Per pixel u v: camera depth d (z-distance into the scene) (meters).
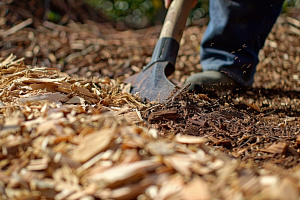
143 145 1.00
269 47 3.21
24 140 1.06
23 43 3.13
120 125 1.19
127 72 2.77
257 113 1.92
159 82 1.87
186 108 1.66
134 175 0.89
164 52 2.02
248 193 0.84
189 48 3.34
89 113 1.35
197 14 4.56
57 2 4.00
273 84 2.51
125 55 3.11
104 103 1.66
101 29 3.99
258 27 2.15
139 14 4.66
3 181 0.95
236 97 2.16
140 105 1.71
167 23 2.09
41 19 3.69
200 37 3.66
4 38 3.17
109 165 0.95
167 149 0.99
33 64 2.84
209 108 1.71
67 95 1.61
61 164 0.97
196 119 1.59
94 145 1.01
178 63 2.96
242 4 2.08
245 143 1.43
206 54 2.26
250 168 1.05
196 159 0.96
